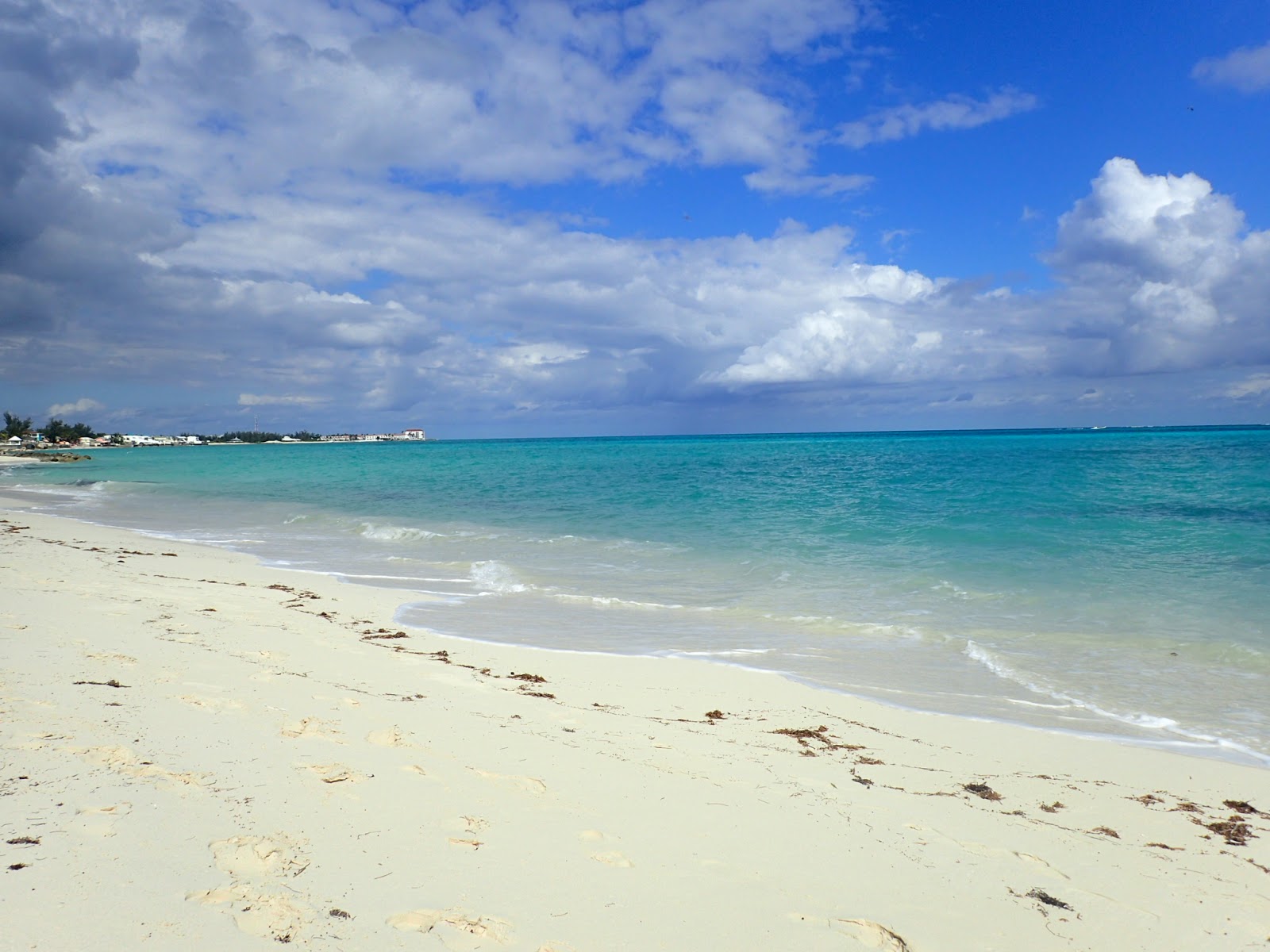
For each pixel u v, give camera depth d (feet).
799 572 61.72
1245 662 38.11
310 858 15.46
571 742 24.91
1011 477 149.69
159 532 87.25
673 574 61.77
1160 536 74.84
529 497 126.21
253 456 363.97
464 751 22.84
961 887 17.49
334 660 33.19
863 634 43.86
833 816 20.79
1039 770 25.63
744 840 18.75
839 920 15.48
